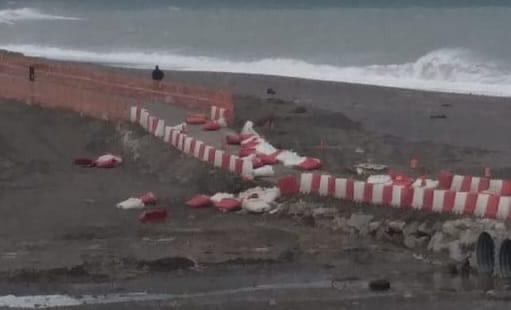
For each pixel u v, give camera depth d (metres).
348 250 53.59
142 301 43.66
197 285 46.59
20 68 105.50
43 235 57.62
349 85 132.88
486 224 51.47
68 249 54.16
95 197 67.81
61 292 45.53
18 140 85.69
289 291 45.31
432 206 55.84
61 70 105.88
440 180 61.97
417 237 54.09
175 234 57.38
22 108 97.12
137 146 81.62
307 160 70.25
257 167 68.88
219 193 66.44
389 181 62.38
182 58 177.12
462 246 50.84
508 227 50.59
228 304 42.78
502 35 186.00
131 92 98.50
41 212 63.59
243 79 138.62
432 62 151.38
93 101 93.25
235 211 62.72
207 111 92.94
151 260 51.41
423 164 77.44
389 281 47.25
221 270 49.56
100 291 45.66
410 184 60.91
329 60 166.25
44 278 48.19
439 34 193.12
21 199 67.44
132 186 71.06
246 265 50.62
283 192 63.47
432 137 92.50
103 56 182.38
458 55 157.38
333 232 57.56
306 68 159.12
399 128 97.38
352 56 169.50
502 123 100.12
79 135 87.94
